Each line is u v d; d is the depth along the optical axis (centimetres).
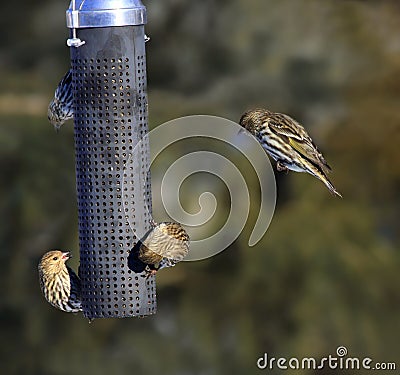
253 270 1812
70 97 1332
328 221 1830
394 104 1842
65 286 1262
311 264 1808
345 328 1788
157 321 1830
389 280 1812
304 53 1839
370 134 1841
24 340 1825
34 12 1908
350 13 1850
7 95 1853
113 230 1243
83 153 1243
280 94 1833
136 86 1235
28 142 1816
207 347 1809
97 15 1223
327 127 1841
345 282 1808
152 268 1242
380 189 1845
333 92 1841
